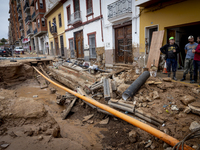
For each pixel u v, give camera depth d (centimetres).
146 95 480
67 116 550
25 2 3325
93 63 1347
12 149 224
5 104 367
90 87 644
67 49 1814
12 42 7138
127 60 1025
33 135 281
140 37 870
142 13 831
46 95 838
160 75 698
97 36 1238
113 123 449
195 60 504
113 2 991
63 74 1065
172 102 421
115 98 525
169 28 761
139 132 377
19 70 1205
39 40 3020
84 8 1352
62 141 275
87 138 390
